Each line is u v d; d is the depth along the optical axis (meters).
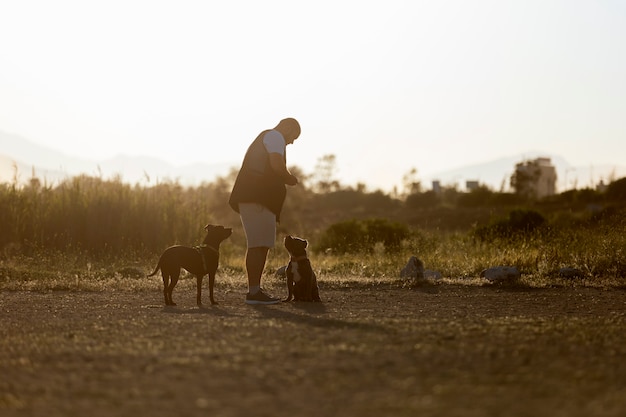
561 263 15.78
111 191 20.28
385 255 19.12
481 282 13.89
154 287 13.21
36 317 9.12
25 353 6.08
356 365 5.37
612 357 5.70
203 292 12.59
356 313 9.11
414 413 4.10
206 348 6.09
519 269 15.60
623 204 47.03
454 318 8.39
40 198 19.84
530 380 4.89
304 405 4.30
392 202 83.19
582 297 11.63
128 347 6.23
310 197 84.38
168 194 21.11
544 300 11.17
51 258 17.58
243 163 10.63
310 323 7.63
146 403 4.39
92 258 18.30
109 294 12.38
